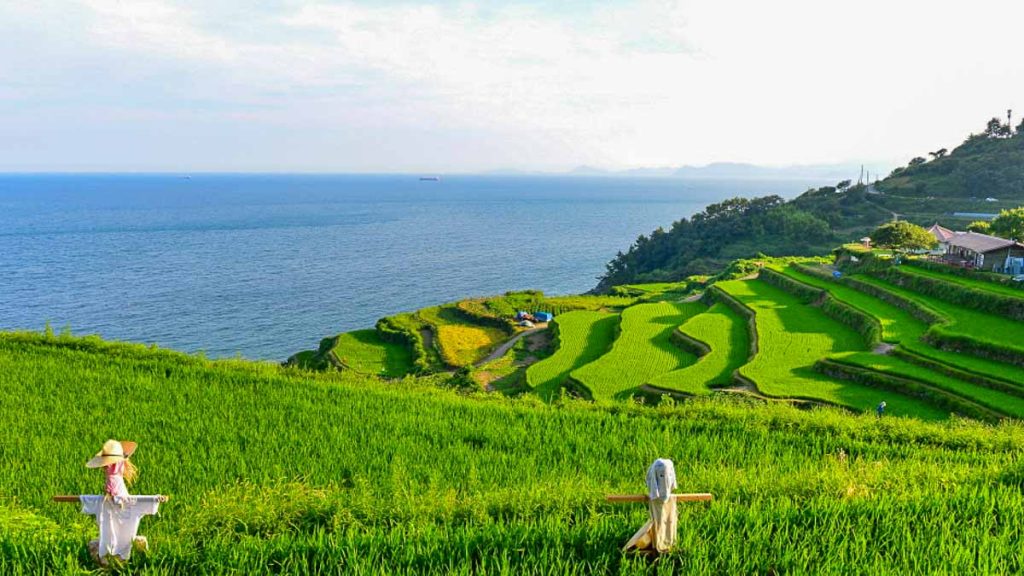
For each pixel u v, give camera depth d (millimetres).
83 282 122000
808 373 46000
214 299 111562
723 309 71062
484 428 24109
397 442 22062
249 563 10500
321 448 21266
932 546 10406
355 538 11086
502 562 10109
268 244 184875
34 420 23906
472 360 66625
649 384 45656
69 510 16469
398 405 27406
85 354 34688
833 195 168000
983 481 15266
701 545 10133
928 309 56438
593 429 24469
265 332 92688
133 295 112062
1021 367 42656
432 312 85500
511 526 11539
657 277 132875
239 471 19172
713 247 141125
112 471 9773
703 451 21891
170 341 86562
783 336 55719
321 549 10781
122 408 25875
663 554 9641
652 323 68250
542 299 92000
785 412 27000
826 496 13430
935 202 149875
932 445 24078
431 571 9906
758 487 14391
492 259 168375
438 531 11445
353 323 99062
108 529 9750
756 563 9828
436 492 14273
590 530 11047
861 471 15992
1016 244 63344
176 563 10500
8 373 30391
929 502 12328
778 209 149250
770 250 136125
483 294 124750
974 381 41094
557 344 65938
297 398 27969
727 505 12211
